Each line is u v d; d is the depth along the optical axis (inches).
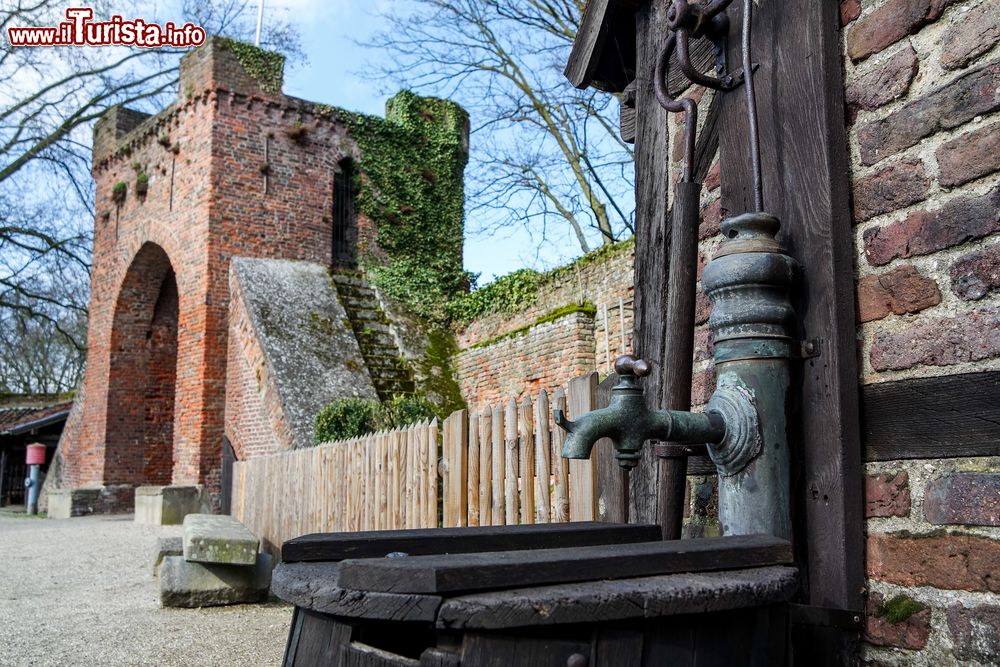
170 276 771.4
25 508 935.0
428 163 772.0
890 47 76.9
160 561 324.2
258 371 557.9
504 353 573.6
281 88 683.4
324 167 701.3
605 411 70.0
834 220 77.5
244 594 268.4
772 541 61.7
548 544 75.0
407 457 224.8
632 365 70.7
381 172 739.4
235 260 629.6
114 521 633.6
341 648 53.4
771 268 76.5
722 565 58.2
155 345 778.8
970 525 66.7
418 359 632.4
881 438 74.3
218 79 652.1
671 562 56.2
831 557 74.5
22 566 365.7
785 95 83.7
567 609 48.1
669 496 91.5
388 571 49.3
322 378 549.3
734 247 79.0
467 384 616.7
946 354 69.7
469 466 181.5
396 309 680.4
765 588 55.3
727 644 54.9
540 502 151.1
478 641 47.9
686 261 89.2
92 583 314.0
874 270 76.5
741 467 76.2
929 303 71.6
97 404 763.4
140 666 186.2
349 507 268.1
